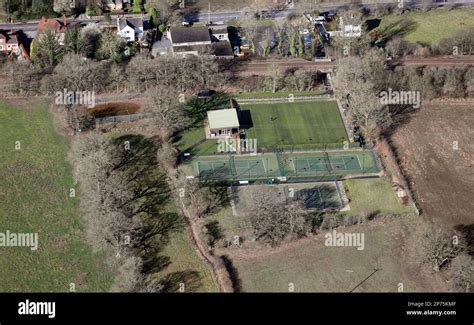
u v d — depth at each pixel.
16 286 193.50
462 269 188.75
